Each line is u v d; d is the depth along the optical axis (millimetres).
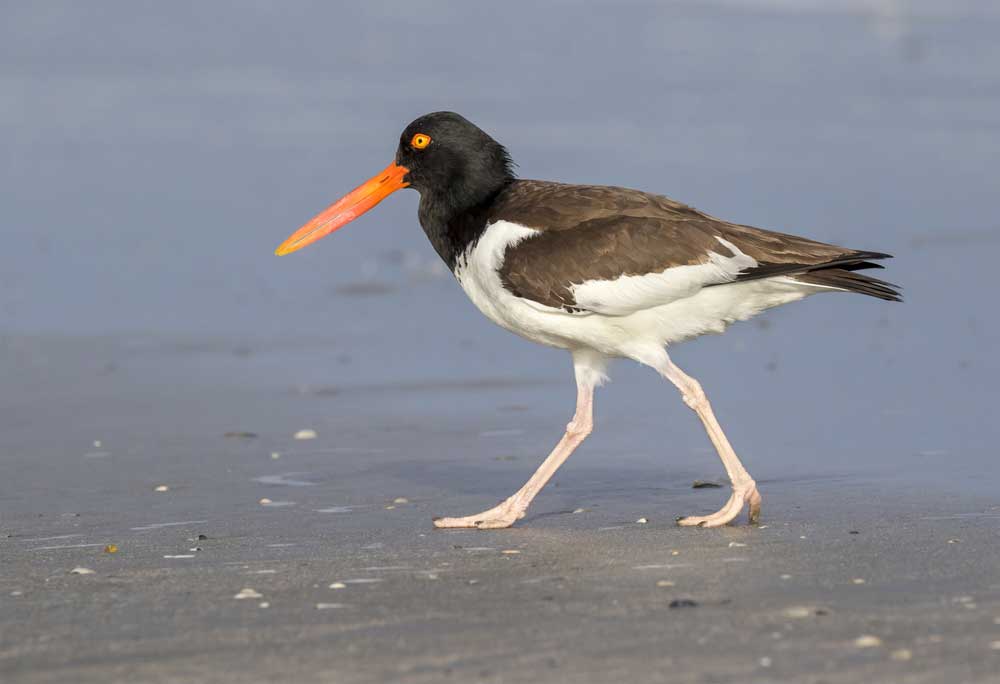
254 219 22562
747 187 23109
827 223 21188
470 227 10906
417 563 8953
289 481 11859
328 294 19453
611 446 12875
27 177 24672
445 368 16094
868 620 7266
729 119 28203
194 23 38125
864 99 30047
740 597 7812
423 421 13961
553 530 9961
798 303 18375
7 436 13508
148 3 40250
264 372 15953
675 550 9102
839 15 39844
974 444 12148
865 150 25750
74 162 25594
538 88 30906
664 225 10188
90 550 9531
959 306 17500
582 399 10680
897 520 9789
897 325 16938
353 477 11984
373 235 22359
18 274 19938
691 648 6863
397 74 32375
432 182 11086
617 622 7363
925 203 22328
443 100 29516
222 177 24625
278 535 9961
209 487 11656
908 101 29781
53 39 36125
